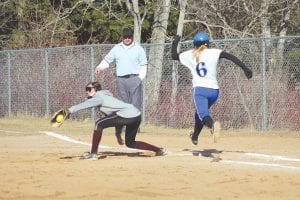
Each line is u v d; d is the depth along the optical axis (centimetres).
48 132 4394
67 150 3231
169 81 4775
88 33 7644
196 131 2705
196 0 6419
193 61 2627
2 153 3091
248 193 1972
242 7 6341
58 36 6975
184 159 2762
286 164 2620
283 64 4322
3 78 5725
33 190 2034
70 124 4959
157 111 4709
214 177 2250
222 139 3844
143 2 7081
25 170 2450
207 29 6241
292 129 4234
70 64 5284
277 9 6362
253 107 4334
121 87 3381
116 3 6562
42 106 5506
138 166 2522
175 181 2175
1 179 2248
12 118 5544
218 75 4441
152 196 1930
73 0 7200
